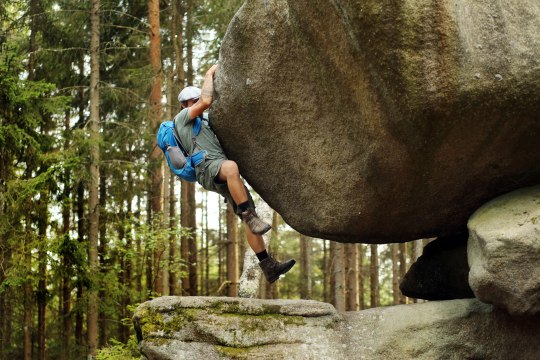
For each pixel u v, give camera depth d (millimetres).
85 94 18578
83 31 17781
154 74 15781
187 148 5496
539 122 4395
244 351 4723
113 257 17031
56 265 14273
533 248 4285
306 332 4922
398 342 4891
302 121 5219
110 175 17750
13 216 14086
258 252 5395
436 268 6059
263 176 5672
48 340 21625
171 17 18297
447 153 4551
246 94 5395
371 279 20203
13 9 20266
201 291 25484
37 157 14375
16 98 13453
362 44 4230
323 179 5242
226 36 5504
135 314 4840
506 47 4234
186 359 4637
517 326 4840
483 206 5000
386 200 5012
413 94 4184
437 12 4113
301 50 4926
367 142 4754
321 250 30781
